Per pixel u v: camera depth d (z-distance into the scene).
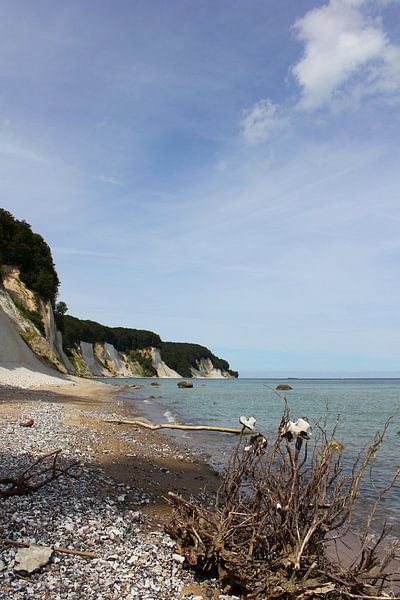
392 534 8.38
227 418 28.38
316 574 5.62
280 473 6.24
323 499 5.72
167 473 12.48
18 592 5.10
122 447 15.23
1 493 7.89
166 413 30.17
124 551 6.41
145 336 160.12
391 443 19.44
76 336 113.44
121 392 49.91
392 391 79.19
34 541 6.26
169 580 5.82
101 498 8.95
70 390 42.41
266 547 5.78
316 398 55.47
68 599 5.07
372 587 5.51
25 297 66.88
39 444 13.50
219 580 5.83
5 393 30.36
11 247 69.19
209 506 9.30
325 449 6.02
